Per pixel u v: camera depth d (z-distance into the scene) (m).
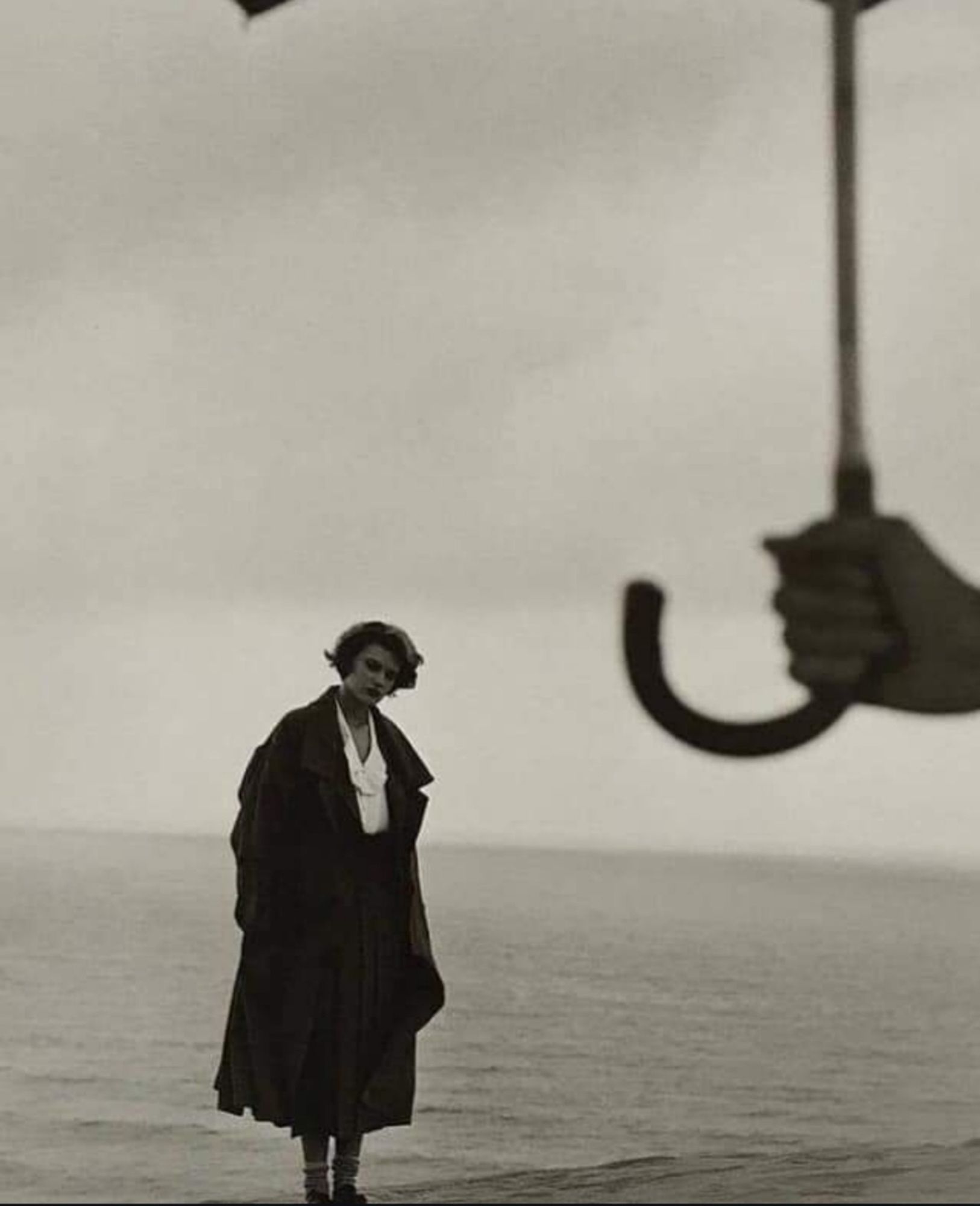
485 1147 28.77
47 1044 28.72
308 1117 6.64
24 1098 26.48
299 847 6.64
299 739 6.67
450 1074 30.11
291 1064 6.59
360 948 6.64
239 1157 17.19
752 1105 30.91
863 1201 6.47
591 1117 30.03
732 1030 32.88
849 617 1.96
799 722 1.97
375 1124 6.64
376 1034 6.66
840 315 2.11
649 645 1.96
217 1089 6.77
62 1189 13.32
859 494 2.06
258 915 6.63
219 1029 30.38
